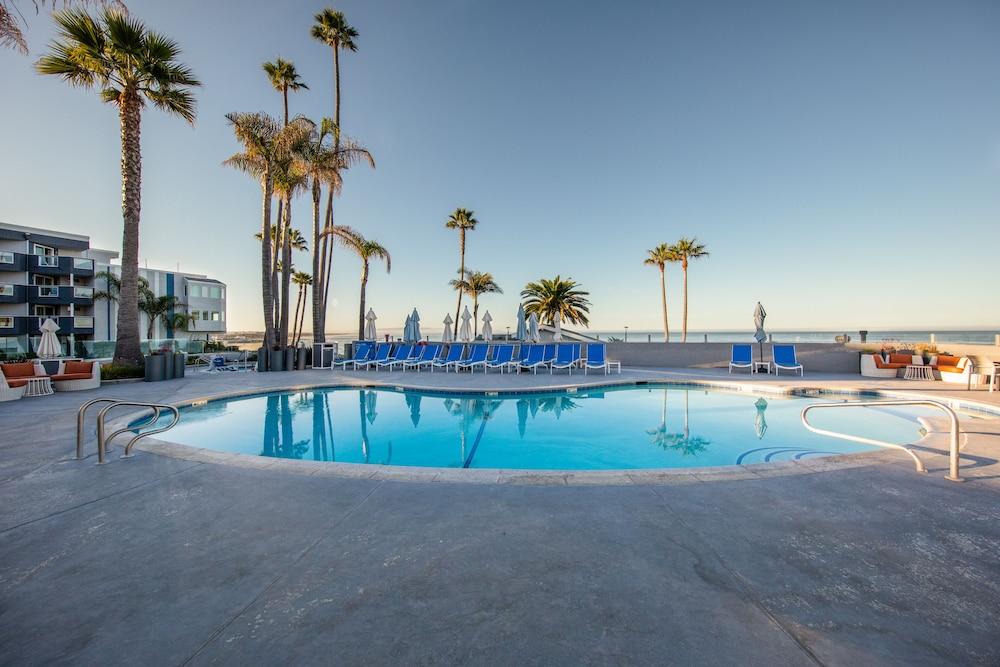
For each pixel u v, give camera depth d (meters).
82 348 18.06
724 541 2.43
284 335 15.79
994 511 2.86
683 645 1.56
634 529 2.60
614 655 1.51
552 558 2.24
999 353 10.88
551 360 13.16
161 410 7.64
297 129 14.08
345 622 1.71
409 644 1.58
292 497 3.16
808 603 1.83
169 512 2.90
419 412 8.26
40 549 2.37
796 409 8.41
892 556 2.26
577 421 7.47
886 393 8.79
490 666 1.46
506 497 3.13
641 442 6.18
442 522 2.71
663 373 12.76
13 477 3.61
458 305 35.59
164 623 1.71
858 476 3.56
